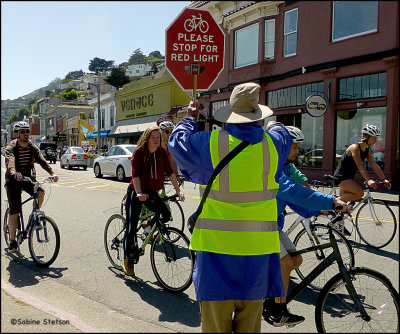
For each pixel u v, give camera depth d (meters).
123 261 4.23
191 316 3.03
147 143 3.98
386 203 4.52
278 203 2.91
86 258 4.73
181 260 3.59
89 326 2.79
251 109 2.05
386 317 2.49
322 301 2.59
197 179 2.11
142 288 3.74
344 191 4.86
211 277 1.99
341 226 3.42
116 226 4.36
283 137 2.20
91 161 23.09
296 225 3.68
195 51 2.73
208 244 2.03
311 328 2.81
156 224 3.79
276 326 2.71
